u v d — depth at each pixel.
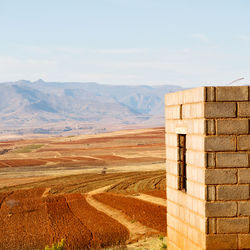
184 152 12.05
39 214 36.91
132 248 22.08
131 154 105.75
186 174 11.38
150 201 39.34
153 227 28.23
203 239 10.25
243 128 10.04
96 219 33.03
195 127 10.61
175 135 12.20
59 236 28.00
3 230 30.89
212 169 10.07
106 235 27.25
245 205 10.07
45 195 47.88
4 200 45.41
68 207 39.78
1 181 61.94
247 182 10.06
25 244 26.44
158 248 20.81
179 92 11.79
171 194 12.63
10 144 170.00
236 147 10.04
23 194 49.19
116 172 68.56
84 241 26.14
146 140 151.25
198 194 10.49
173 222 12.50
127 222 30.97
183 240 11.66
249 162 10.06
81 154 113.00
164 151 110.56
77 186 53.75
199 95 10.31
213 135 10.06
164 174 62.03
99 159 96.06
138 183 53.28
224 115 10.05
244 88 10.04
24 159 102.75
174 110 12.23
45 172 72.81
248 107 10.04
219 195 10.07
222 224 10.09
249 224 10.07
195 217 10.74
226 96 10.05
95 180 58.78
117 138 166.88
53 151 127.94
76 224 31.61
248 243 10.09
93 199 43.53
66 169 77.94
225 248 10.10
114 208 37.28
